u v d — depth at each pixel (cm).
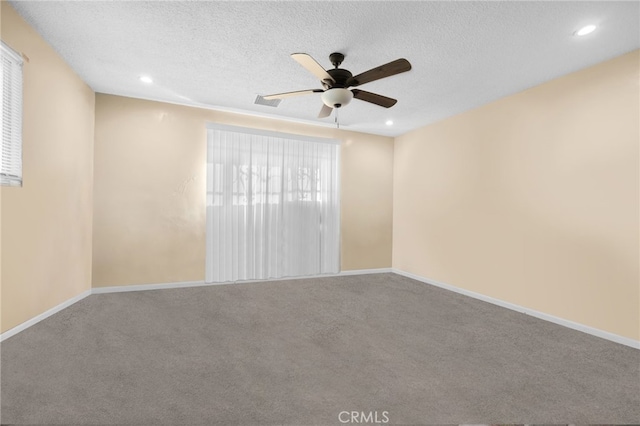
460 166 451
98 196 403
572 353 251
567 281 320
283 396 185
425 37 267
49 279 307
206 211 455
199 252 452
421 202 522
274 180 496
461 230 446
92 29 267
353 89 292
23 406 171
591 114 305
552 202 336
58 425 157
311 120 504
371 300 395
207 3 231
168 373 209
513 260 373
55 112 309
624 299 278
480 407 178
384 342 266
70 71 336
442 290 455
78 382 196
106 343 254
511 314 350
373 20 247
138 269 421
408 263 547
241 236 473
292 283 478
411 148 548
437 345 262
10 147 250
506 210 384
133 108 418
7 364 216
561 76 330
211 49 295
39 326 283
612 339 282
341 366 223
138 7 238
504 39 267
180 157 441
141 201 422
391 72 259
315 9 236
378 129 545
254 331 286
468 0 222
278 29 261
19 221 264
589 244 303
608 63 294
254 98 417
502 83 350
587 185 306
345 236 553
